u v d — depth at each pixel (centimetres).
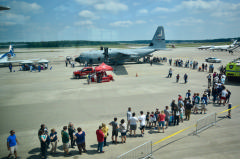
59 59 5978
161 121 1122
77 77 2952
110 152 922
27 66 3803
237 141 995
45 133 883
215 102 1734
